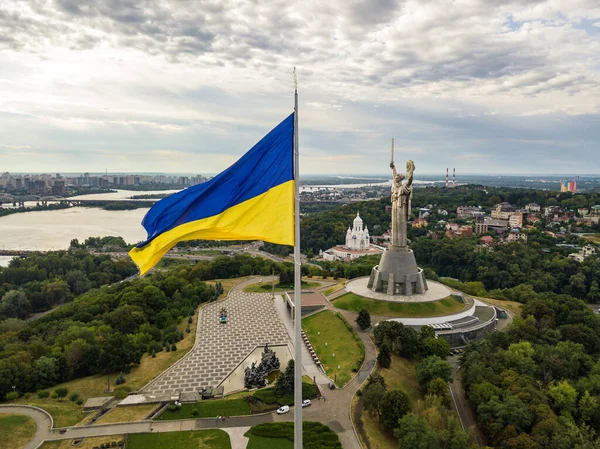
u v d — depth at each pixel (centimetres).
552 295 17362
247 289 19050
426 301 14862
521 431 8362
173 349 12781
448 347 11800
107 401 9575
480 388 9431
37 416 8919
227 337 13738
